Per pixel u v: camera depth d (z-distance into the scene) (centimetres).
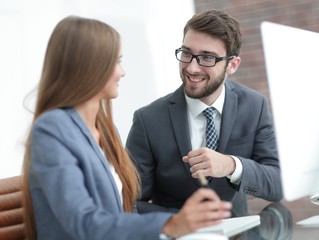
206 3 407
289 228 150
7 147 322
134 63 393
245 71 394
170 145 202
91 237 114
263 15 388
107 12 385
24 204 140
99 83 134
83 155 130
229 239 141
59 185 120
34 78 339
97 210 118
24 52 337
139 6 399
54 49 134
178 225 111
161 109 208
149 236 113
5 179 164
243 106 209
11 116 326
